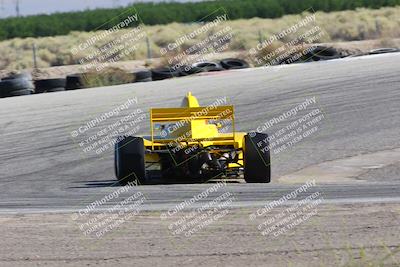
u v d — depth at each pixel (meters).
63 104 76.56
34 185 40.78
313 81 79.56
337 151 51.06
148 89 83.25
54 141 57.62
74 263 21.72
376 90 71.81
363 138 54.81
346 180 40.38
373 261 20.41
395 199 29.55
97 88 90.00
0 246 23.94
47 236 25.22
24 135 60.78
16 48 167.88
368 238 23.00
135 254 22.53
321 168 45.62
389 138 54.28
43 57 155.50
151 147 37.78
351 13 183.12
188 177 38.56
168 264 21.30
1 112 74.12
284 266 20.56
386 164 45.69
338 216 26.41
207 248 22.92
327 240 23.03
